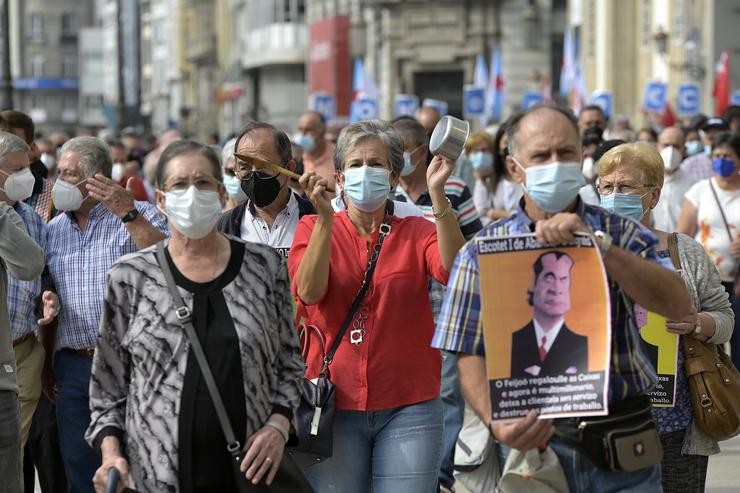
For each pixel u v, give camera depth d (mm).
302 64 149625
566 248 10383
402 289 13039
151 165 35219
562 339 10391
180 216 11109
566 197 10266
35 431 16484
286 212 16078
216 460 11172
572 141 10328
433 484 13031
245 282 11328
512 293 10422
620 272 10305
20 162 15039
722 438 13727
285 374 11633
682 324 13289
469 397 10664
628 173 13906
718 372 13641
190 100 194750
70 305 15492
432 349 13156
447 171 12797
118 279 11266
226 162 19578
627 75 85375
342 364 13023
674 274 10414
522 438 10344
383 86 113312
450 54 109125
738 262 22766
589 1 90750
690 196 23547
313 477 13141
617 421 10711
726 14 71625
